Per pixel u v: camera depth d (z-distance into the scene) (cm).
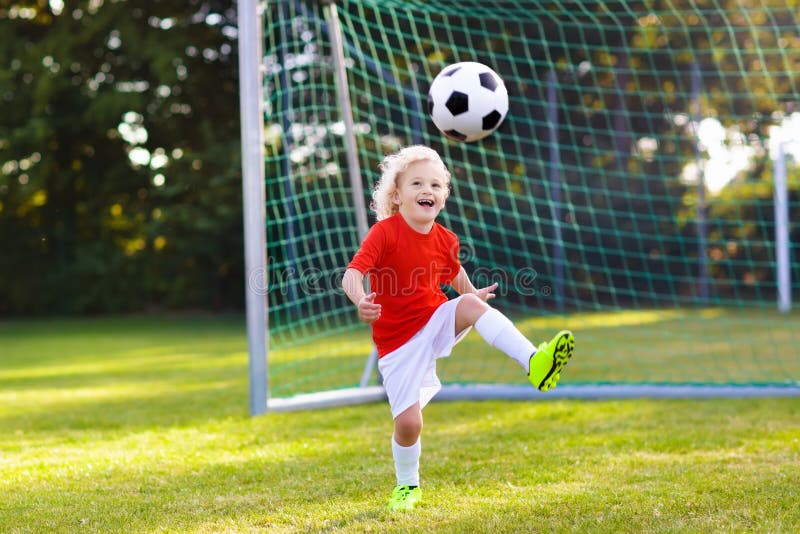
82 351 1240
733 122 1823
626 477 374
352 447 471
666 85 1916
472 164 1784
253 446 486
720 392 628
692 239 1802
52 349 1287
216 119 2156
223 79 2131
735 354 964
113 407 660
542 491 351
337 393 654
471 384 675
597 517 306
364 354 1066
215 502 352
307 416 595
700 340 1126
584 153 1994
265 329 606
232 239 2116
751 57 1777
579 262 2012
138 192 2233
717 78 1827
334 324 1780
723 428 497
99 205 2234
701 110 1847
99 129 2055
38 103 2011
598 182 2005
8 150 2053
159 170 2067
